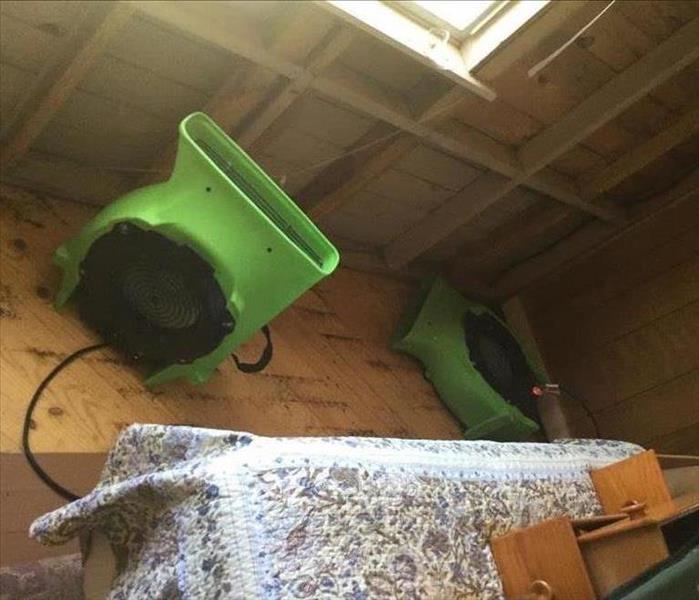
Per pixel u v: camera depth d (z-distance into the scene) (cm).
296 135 188
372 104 177
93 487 147
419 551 114
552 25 166
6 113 157
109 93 162
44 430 146
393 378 228
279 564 97
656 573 114
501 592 121
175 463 109
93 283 158
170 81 164
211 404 176
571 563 116
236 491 99
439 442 137
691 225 250
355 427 207
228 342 163
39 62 150
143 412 163
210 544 96
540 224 252
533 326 280
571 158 228
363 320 232
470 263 268
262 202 158
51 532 108
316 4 146
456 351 231
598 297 267
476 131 205
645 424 250
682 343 247
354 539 107
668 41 191
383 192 219
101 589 111
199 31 147
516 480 141
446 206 232
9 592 125
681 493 168
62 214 172
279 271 156
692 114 218
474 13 167
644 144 228
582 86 201
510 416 229
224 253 153
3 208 163
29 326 154
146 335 161
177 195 150
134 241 153
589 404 262
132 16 147
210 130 151
